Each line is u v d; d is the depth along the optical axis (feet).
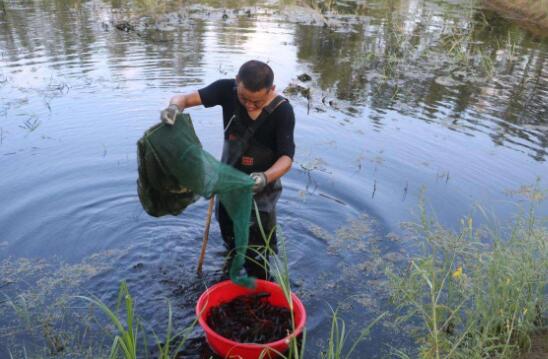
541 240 12.16
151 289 12.69
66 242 14.23
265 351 9.93
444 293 12.57
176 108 11.28
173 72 26.89
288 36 36.55
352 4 50.55
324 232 15.29
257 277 13.50
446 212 16.24
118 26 35.94
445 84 28.76
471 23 43.83
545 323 11.48
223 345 10.07
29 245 13.97
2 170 17.31
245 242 11.38
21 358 10.45
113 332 11.27
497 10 49.98
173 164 11.11
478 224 15.60
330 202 16.84
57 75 25.82
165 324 11.54
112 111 22.08
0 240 14.05
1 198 15.80
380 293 12.88
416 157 19.85
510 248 12.46
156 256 13.96
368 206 16.58
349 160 19.47
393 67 31.32
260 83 10.37
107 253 13.93
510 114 24.59
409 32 40.42
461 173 18.75
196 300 12.40
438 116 23.94
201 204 16.69
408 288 12.07
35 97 23.15
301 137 21.16
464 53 34.37
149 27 36.32
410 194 17.28
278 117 11.64
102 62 28.12
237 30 37.11
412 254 14.30
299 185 17.75
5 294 12.25
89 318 11.62
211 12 42.52
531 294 11.52
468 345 10.44
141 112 22.11
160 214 12.28
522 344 10.76
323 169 18.76
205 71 27.22
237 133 12.05
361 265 13.89
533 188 17.75
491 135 22.08
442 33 40.45
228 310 11.44
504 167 19.30
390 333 11.56
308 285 13.10
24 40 31.40
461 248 13.33
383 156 19.81
